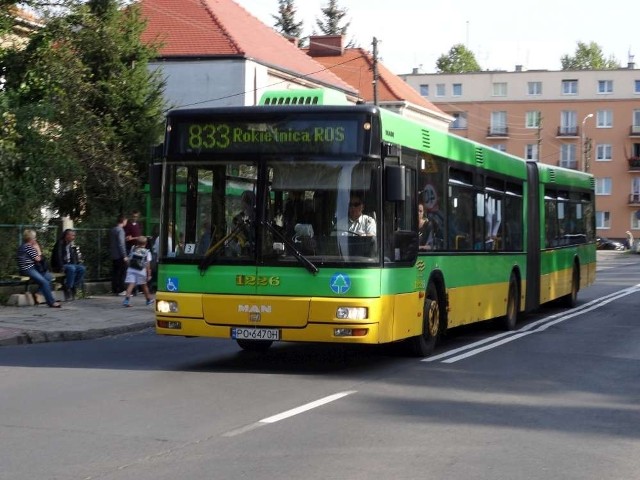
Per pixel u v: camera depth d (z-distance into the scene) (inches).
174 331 462.0
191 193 463.2
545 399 405.1
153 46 1109.7
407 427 340.2
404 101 2389.3
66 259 856.3
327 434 326.0
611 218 3843.5
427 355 538.0
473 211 614.5
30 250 781.3
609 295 1153.4
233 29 1633.9
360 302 441.4
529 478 272.1
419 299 509.7
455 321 575.8
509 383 447.5
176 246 463.8
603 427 346.6
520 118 3944.4
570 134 3878.0
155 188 469.4
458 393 416.2
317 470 275.6
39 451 297.7
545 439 324.5
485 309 641.0
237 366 496.1
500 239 679.7
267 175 453.7
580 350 585.3
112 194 1016.9
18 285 816.9
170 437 319.0
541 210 806.5
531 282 770.8
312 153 451.8
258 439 316.8
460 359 532.1
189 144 465.1
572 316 842.2
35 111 900.0
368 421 349.7
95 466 278.5
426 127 524.7
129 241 954.1
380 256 449.1
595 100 3858.3
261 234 451.2
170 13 1616.6
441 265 546.6
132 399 390.9
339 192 448.1
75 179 968.3
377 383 440.1
